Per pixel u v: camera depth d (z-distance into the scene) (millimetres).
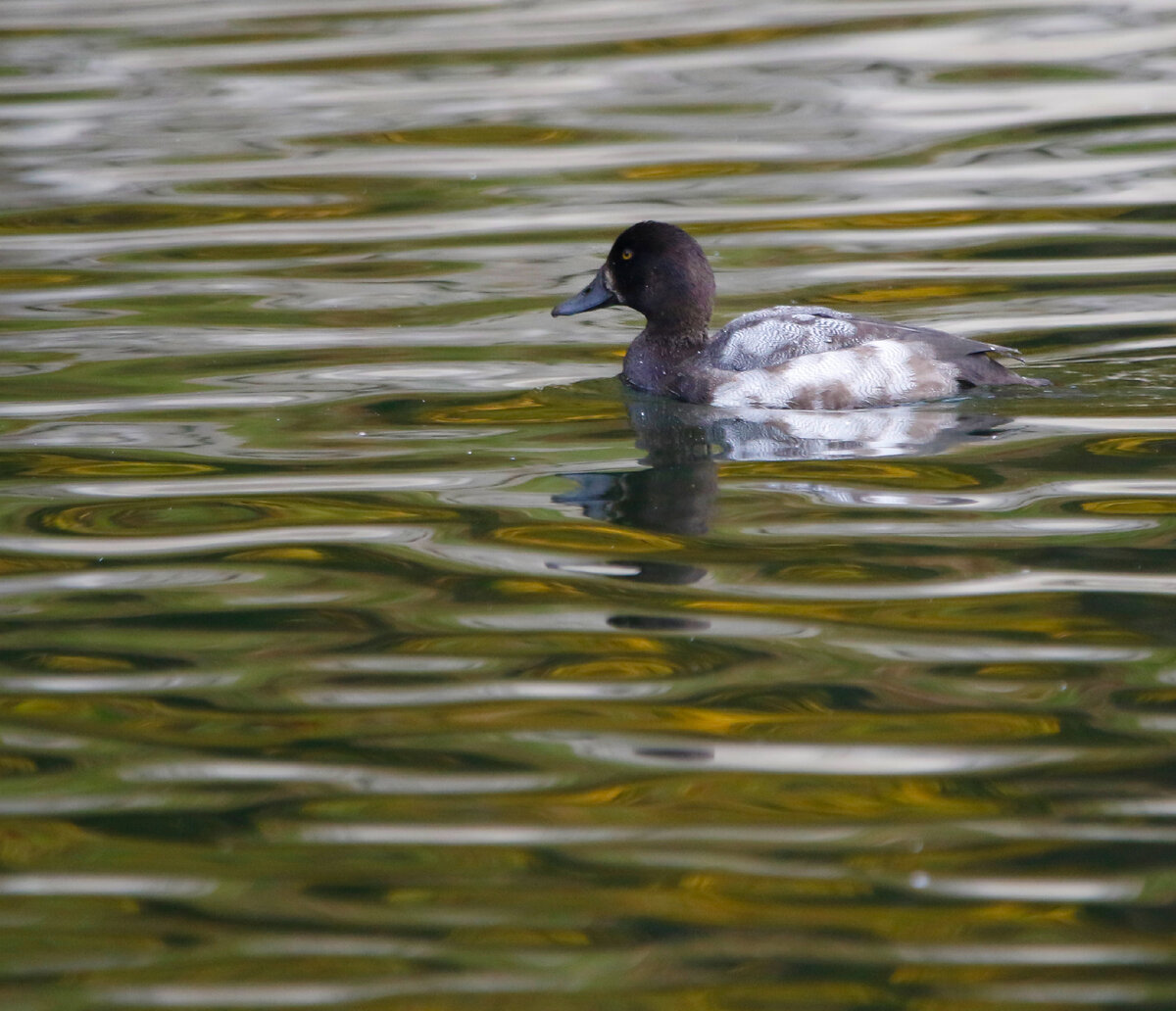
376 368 14523
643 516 11008
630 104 22922
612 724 8336
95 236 18719
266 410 13414
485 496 11469
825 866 7137
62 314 16141
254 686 8789
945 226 18078
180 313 16125
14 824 7562
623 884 7055
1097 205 18547
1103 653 8875
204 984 6461
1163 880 6961
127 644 9305
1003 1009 6199
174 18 28406
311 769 7996
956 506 10961
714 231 18219
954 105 22453
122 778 7941
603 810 7598
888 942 6621
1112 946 6559
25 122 22766
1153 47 24578
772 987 6375
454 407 13508
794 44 25625
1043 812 7473
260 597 9875
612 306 14469
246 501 11430
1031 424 12570
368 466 12102
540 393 13914
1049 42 25188
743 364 13680
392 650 9148
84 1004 6328
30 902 6969
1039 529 10500
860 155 20688
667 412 13352
